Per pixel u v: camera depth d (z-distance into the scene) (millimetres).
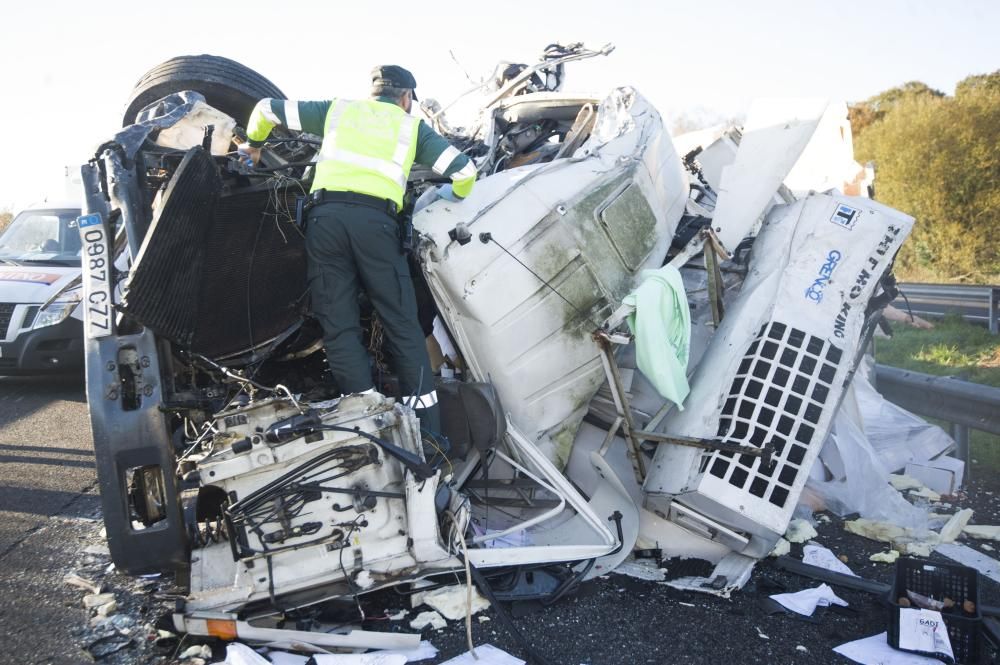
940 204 17812
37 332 7141
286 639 3051
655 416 4180
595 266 4148
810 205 4531
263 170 3600
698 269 4977
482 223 3910
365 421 3035
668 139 4922
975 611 3102
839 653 3102
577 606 3459
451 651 3098
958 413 5465
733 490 3641
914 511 4586
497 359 3951
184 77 4484
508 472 4145
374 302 3527
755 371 3988
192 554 3158
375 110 3553
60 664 2996
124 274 3189
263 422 3025
